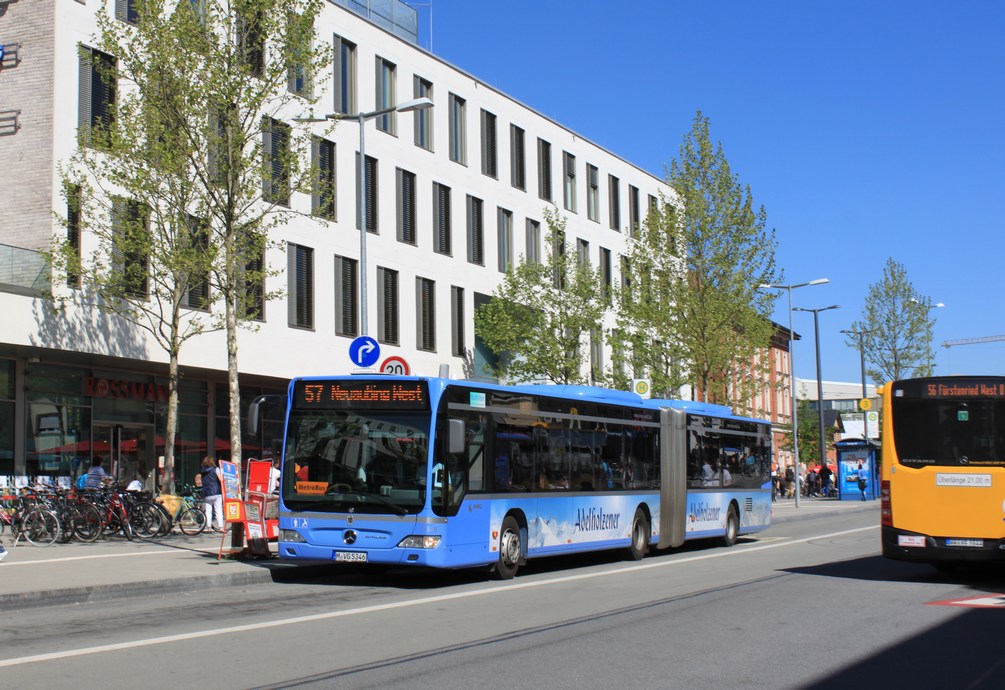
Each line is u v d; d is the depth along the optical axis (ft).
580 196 161.68
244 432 110.22
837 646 33.35
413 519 50.19
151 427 99.19
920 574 58.59
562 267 132.46
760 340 126.82
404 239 125.18
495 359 139.23
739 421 88.63
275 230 105.81
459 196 135.13
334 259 113.80
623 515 68.64
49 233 83.20
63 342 82.69
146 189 72.90
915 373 203.10
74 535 71.61
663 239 128.26
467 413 53.26
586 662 30.09
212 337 96.94
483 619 39.11
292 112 106.83
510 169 145.89
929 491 51.96
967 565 63.36
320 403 52.80
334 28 116.37
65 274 81.61
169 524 74.49
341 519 51.08
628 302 130.41
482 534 53.57
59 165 81.10
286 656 30.68
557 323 130.00
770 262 127.13
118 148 71.92
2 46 85.76
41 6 85.15
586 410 65.26
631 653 31.65
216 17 73.46
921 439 52.54
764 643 33.76
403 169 125.70
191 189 73.67
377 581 54.90
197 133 72.74
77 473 91.20
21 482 82.74
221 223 79.10
